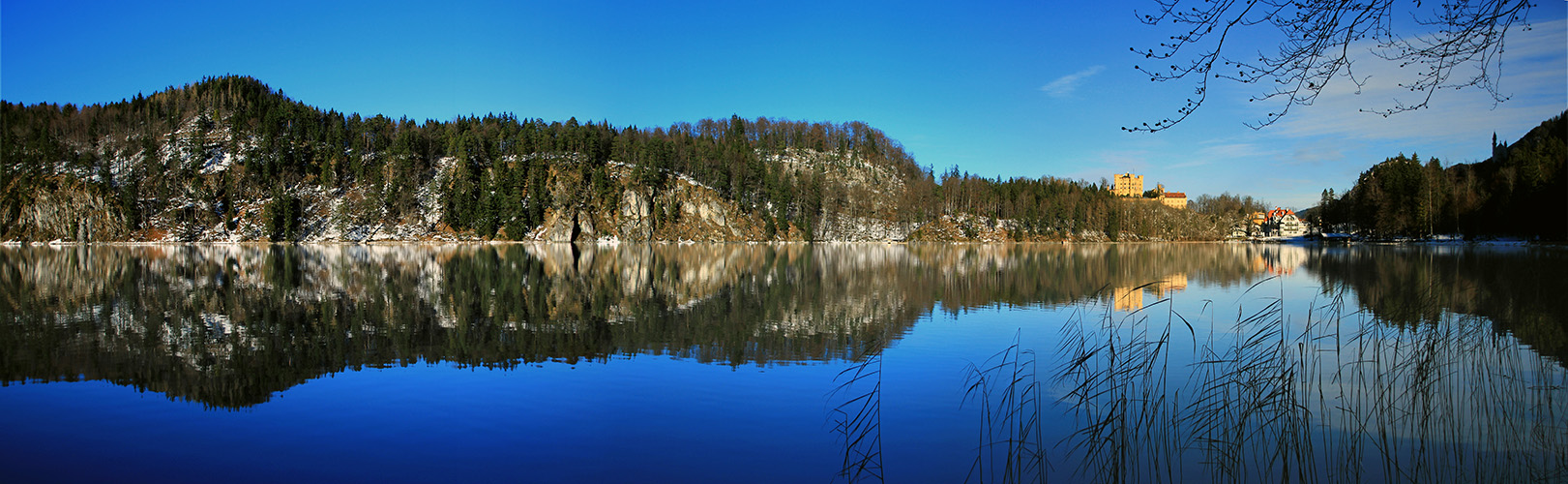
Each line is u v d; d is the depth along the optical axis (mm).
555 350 17141
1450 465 9211
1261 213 199125
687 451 9977
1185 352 16297
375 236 121125
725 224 145500
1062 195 162500
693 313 24188
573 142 149250
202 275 39656
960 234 149375
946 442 10367
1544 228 81812
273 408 11898
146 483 8797
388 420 11289
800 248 104062
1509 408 11445
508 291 31281
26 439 10367
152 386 13422
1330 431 10625
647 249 95812
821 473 9258
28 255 64938
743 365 15469
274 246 98562
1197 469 9266
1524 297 26859
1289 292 31453
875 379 14008
